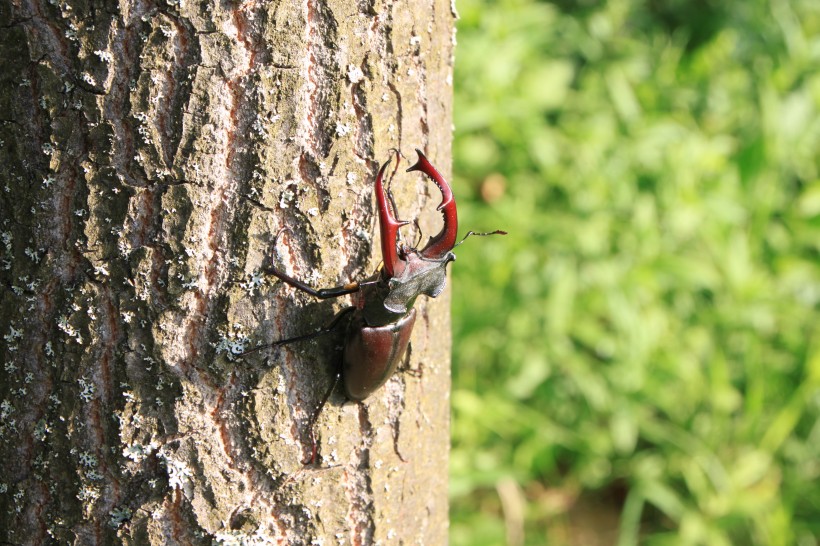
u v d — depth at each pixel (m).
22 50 0.57
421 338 0.61
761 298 0.82
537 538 0.82
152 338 0.58
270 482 0.59
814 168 0.92
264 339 0.58
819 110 0.86
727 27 1.07
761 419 0.84
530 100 0.89
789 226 0.88
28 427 0.59
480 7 0.86
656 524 0.85
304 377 0.59
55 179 0.57
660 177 0.84
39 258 0.58
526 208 0.86
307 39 0.58
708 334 0.85
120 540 0.58
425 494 0.62
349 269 0.59
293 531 0.59
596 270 0.79
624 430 0.80
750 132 0.91
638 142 0.85
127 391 0.58
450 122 0.62
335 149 0.58
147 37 0.57
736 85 0.95
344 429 0.60
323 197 0.58
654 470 0.83
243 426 0.58
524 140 0.87
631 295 0.79
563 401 0.86
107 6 0.57
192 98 0.57
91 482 0.58
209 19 0.57
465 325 0.84
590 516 0.86
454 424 0.81
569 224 0.82
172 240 0.57
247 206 0.58
